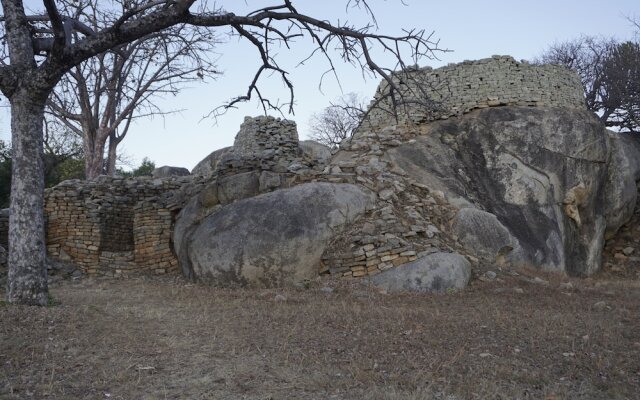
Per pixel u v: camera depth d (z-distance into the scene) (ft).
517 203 50.34
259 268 36.32
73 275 44.19
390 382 16.60
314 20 32.63
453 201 47.39
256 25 32.50
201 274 38.01
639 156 64.64
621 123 83.87
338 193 39.65
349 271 36.50
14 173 26.66
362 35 32.45
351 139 53.88
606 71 86.12
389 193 42.47
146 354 19.24
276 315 25.64
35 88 26.58
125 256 46.16
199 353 19.47
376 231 38.32
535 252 46.78
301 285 35.42
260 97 37.01
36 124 27.04
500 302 30.68
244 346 20.42
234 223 38.34
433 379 16.81
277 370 17.69
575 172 52.95
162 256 45.91
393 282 34.68
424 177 49.24
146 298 31.78
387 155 51.26
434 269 34.81
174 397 15.52
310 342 21.11
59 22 25.55
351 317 25.31
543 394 15.71
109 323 23.40
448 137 54.13
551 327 23.73
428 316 25.88
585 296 33.73
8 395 15.05
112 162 72.33
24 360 18.06
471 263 38.93
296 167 45.93
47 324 22.31
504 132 53.26
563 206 52.29
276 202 38.70
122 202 49.70
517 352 19.86
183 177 52.75
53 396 15.25
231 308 27.91
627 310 28.91
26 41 27.53
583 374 17.57
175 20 29.01
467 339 21.62
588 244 53.78
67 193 47.14
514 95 56.59
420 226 39.65
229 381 16.72
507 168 51.85
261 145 57.57
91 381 16.57
